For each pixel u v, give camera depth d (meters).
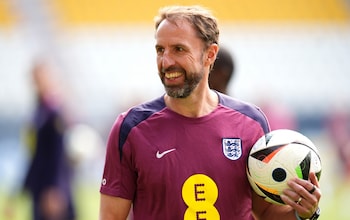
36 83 27.80
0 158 67.75
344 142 59.91
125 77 76.12
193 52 12.67
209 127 13.23
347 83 82.69
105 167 13.34
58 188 28.05
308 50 83.81
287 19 86.56
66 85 73.44
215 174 12.91
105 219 13.14
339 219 41.50
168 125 13.13
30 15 79.88
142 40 80.00
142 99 56.03
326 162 64.00
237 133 13.34
